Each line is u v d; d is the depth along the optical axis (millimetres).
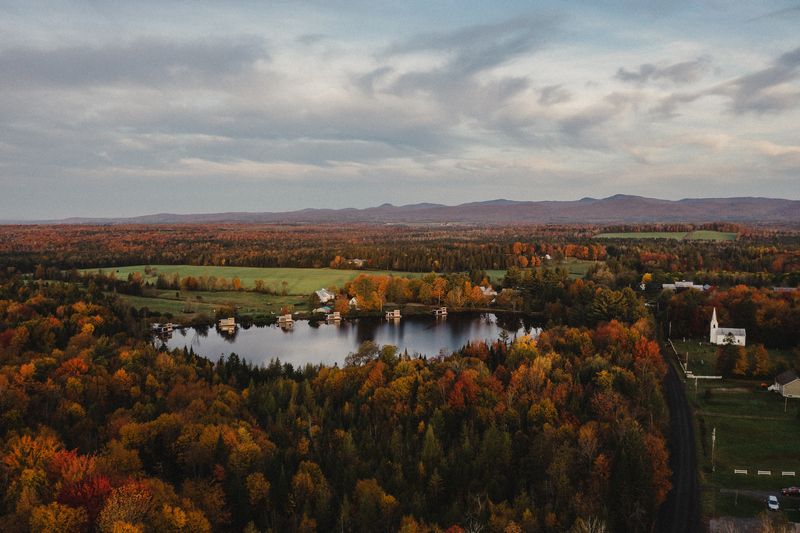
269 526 68500
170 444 84000
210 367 125375
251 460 78938
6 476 69125
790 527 69938
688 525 73000
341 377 113562
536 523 66750
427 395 102750
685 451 93438
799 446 94188
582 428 85062
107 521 58000
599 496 73812
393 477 76625
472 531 65188
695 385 124562
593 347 134375
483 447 82562
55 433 84250
